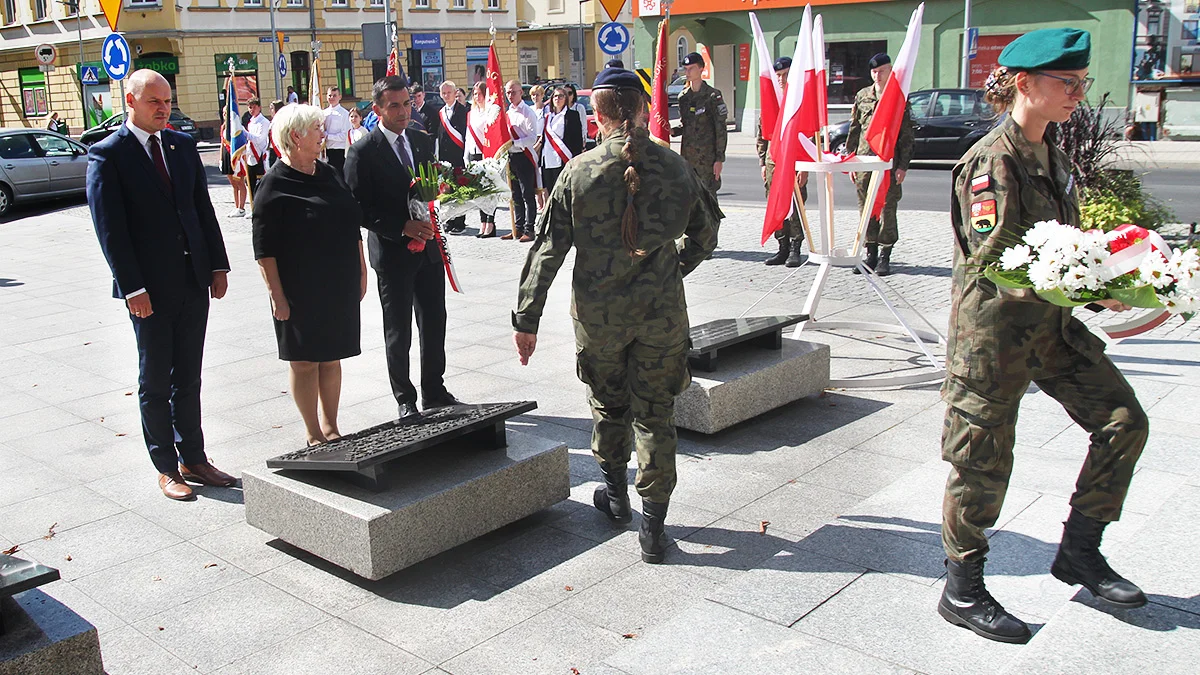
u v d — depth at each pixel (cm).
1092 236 282
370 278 1090
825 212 694
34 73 4184
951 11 2680
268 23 3912
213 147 3503
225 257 532
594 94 395
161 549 454
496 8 4606
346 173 558
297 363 530
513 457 457
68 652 296
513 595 403
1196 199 1440
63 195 2031
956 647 322
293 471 447
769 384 587
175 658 364
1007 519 421
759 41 694
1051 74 294
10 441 602
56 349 824
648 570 419
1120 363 661
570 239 406
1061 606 342
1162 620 306
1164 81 2381
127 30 3662
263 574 428
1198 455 487
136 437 606
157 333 498
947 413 325
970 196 307
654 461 414
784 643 330
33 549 455
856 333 782
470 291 1009
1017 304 304
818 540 417
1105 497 313
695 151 1101
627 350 415
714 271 1059
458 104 1355
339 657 362
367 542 398
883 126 649
